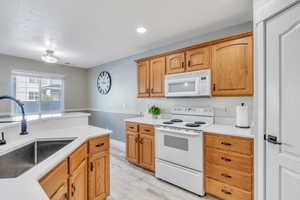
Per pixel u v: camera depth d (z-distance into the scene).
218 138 1.89
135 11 1.85
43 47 3.13
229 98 2.31
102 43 2.93
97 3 1.67
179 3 1.69
